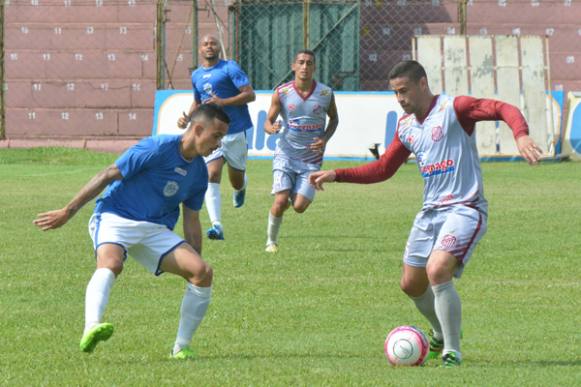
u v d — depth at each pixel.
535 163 13.16
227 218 33.47
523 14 64.44
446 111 14.79
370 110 54.78
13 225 31.28
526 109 56.53
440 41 56.81
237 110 30.05
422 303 15.53
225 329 17.19
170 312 18.61
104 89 64.88
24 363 14.53
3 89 63.00
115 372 13.71
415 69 14.87
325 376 13.37
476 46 56.75
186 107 56.34
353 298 20.05
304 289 21.00
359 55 61.09
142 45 64.88
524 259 24.98
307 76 26.92
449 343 14.40
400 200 38.78
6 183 44.66
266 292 20.66
